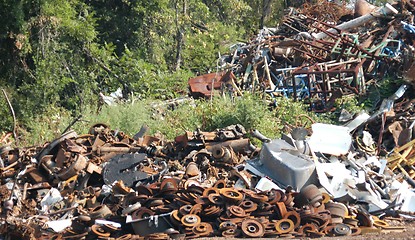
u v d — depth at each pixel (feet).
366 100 67.21
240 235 33.60
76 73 85.76
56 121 68.85
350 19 94.58
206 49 113.70
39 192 41.81
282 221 34.17
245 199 35.60
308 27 90.99
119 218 35.70
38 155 44.88
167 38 107.65
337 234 33.81
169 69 107.04
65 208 39.32
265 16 144.36
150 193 36.91
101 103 79.15
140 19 102.12
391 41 75.61
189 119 61.46
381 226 36.73
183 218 34.22
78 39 85.76
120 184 39.19
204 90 75.72
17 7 79.20
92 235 34.91
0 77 81.61
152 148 45.80
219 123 59.00
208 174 41.70
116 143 46.65
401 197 43.01
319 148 45.70
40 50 82.38
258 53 80.69
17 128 74.59
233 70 82.12
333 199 39.75
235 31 128.88
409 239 31.91
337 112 66.39
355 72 68.08
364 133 56.39
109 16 100.48
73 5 90.89
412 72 65.26
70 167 42.11
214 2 134.31
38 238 35.32
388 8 81.41
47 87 80.84
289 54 79.15
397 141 56.49
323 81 68.85
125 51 94.07
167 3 104.99
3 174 43.80
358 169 44.60
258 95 69.82
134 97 75.20
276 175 40.93
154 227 34.71
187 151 45.06
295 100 68.74
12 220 35.47
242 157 44.57
